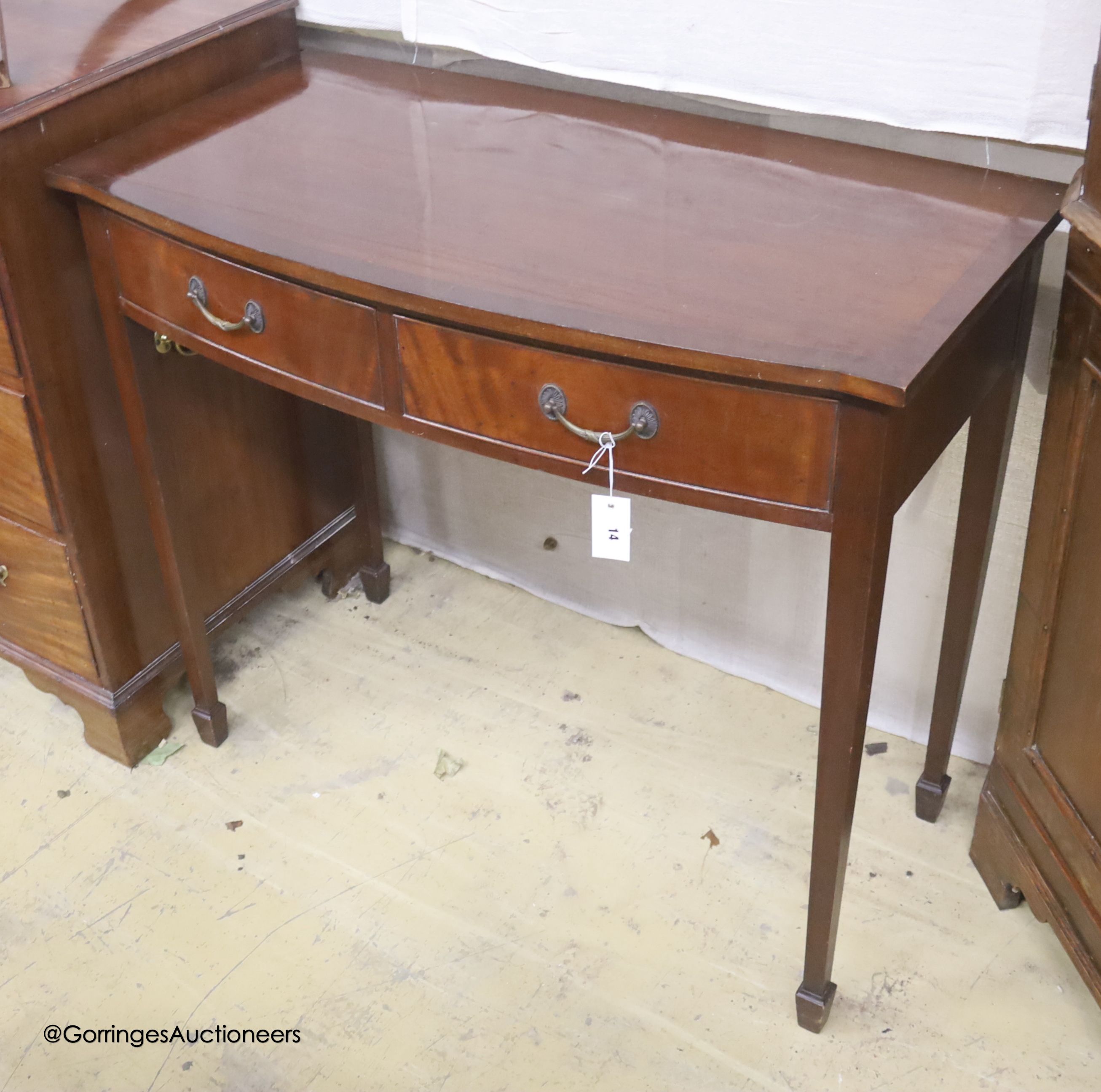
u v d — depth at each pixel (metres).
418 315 1.19
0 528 1.67
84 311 1.51
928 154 1.38
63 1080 1.42
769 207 1.28
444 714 1.87
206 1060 1.43
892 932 1.54
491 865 1.64
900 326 1.07
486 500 2.04
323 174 1.37
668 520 1.83
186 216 1.29
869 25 1.33
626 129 1.47
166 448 1.63
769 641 1.85
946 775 1.66
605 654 1.97
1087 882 1.35
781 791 1.73
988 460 1.40
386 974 1.52
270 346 1.33
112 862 1.66
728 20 1.41
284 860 1.66
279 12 1.62
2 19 1.41
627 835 1.67
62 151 1.42
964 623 1.51
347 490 2.00
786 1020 1.45
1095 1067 1.39
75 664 1.74
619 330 1.08
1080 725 1.32
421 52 1.67
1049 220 1.23
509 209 1.29
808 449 1.09
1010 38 1.26
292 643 2.00
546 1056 1.42
